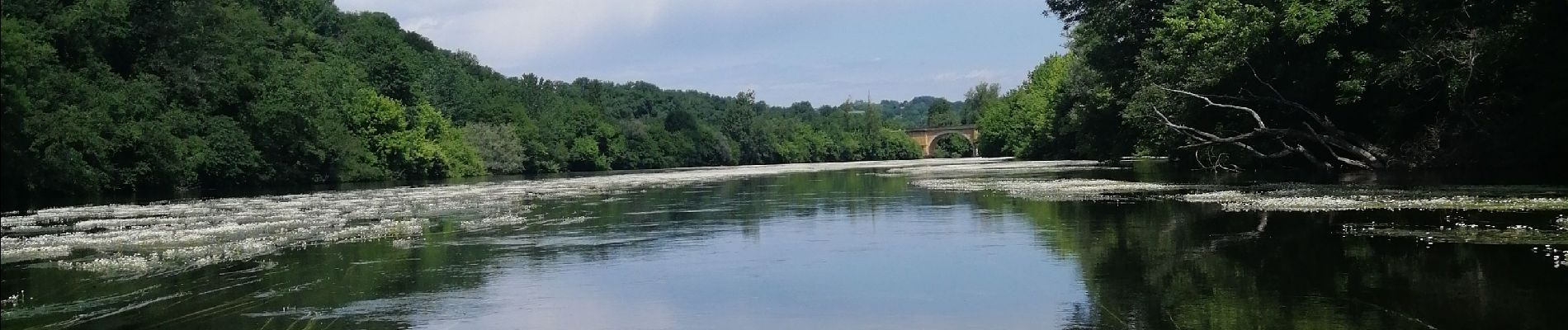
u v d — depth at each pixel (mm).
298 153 71938
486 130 115000
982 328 10367
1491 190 29328
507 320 11258
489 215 28906
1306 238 17500
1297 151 51062
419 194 47562
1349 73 46562
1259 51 49844
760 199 36719
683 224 24422
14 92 42188
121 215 31766
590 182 67625
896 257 16484
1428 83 43844
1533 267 13125
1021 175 58156
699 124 176000
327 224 26062
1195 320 10273
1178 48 54781
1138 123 59719
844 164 149750
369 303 12484
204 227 25688
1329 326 9750
